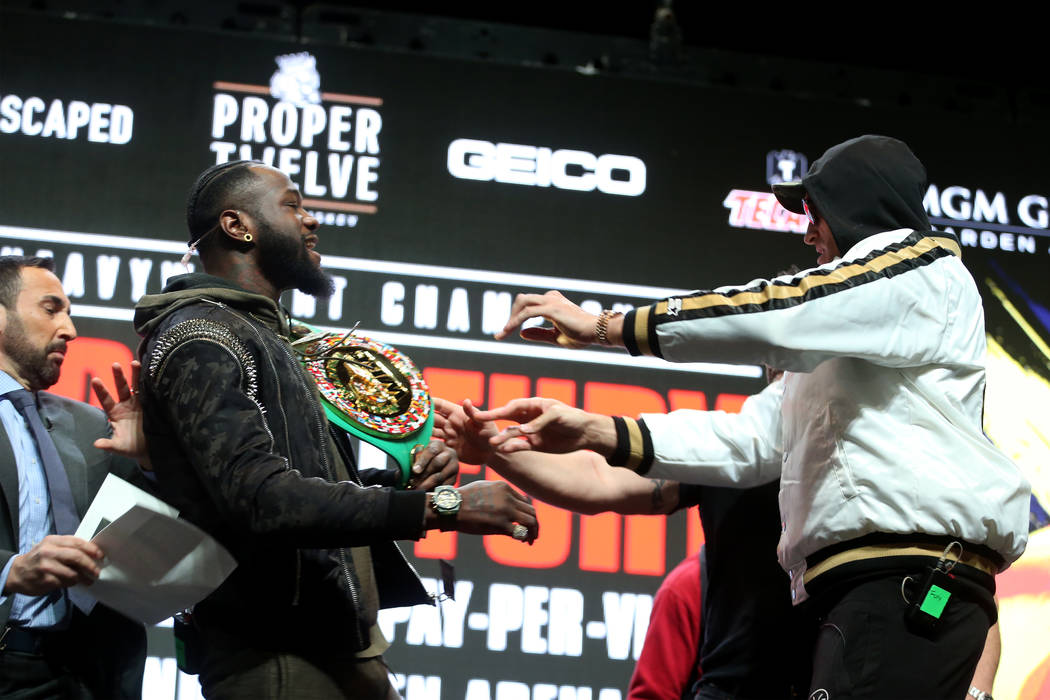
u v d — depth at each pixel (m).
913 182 1.96
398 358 2.02
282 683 1.68
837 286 1.79
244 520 1.60
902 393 1.82
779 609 2.19
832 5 4.80
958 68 4.86
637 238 4.12
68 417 2.44
